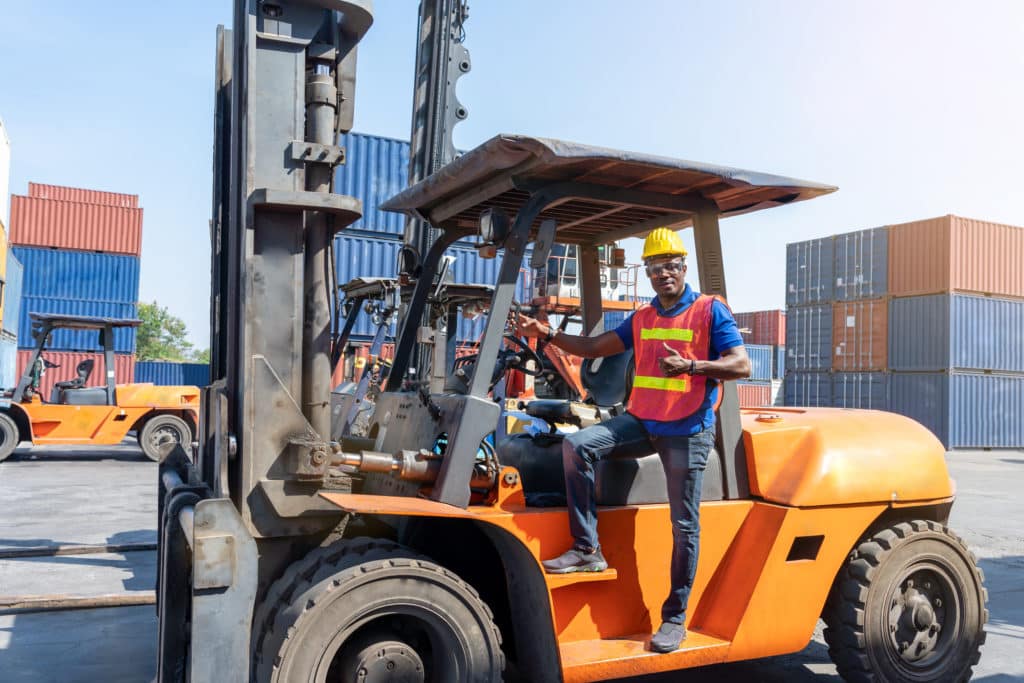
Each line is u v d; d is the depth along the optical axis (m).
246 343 2.93
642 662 3.05
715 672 4.17
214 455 3.37
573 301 4.35
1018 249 22.84
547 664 2.96
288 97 3.07
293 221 3.04
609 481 3.31
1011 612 5.52
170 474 3.79
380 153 17.44
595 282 4.13
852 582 3.67
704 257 3.44
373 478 3.53
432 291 4.38
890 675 3.69
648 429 3.23
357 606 2.75
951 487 4.00
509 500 3.10
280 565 3.06
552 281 4.57
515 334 3.62
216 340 3.76
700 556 3.40
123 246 28.55
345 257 17.06
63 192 32.81
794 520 3.41
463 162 3.11
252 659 2.95
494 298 3.04
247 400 2.91
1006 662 4.45
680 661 3.14
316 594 2.71
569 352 3.60
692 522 3.19
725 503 3.47
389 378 3.88
